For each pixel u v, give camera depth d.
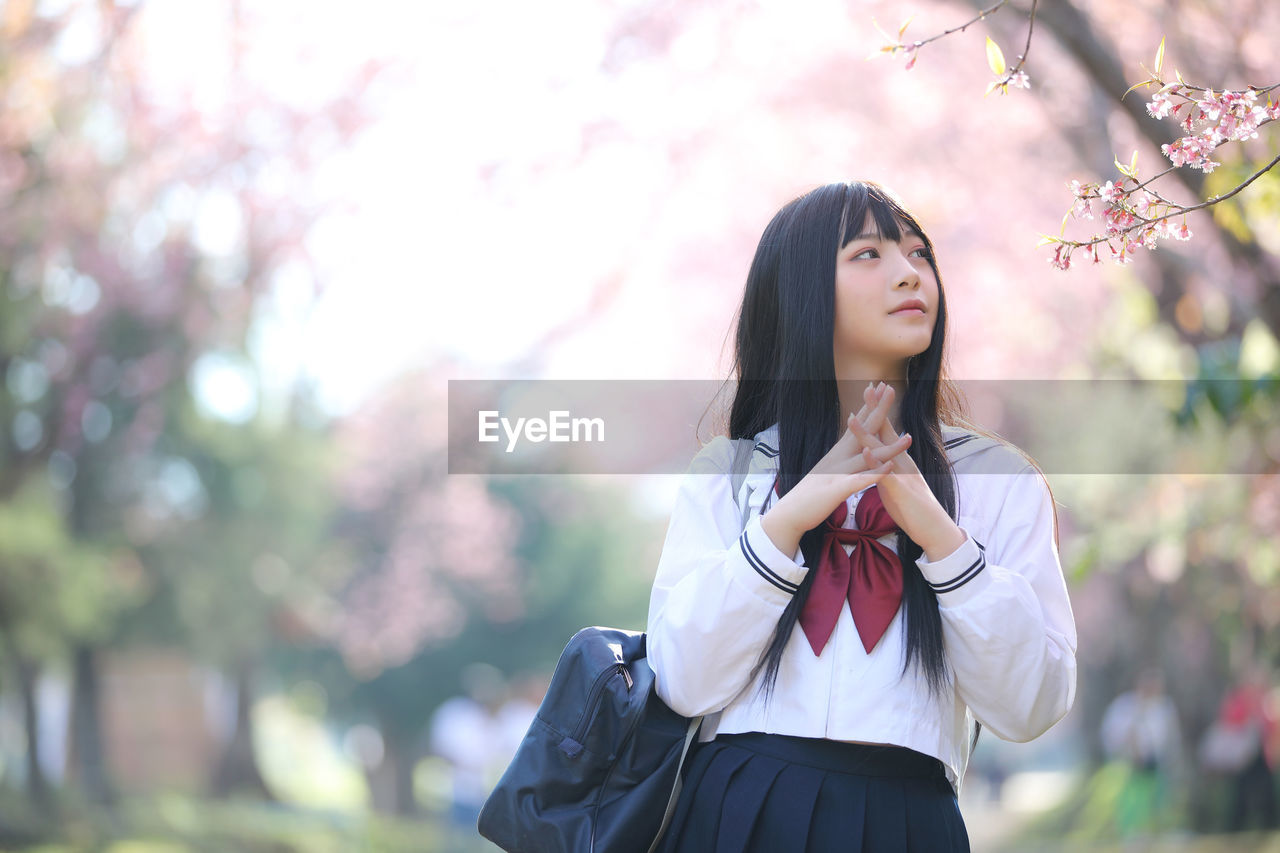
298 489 20.42
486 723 15.24
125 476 18.03
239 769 23.69
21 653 15.73
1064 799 18.64
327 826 16.28
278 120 10.87
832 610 1.87
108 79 10.00
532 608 27.16
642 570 29.22
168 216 12.40
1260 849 10.31
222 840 14.15
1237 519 7.35
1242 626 10.15
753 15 10.25
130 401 16.27
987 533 1.97
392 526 24.00
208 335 14.88
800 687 1.86
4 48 9.25
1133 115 4.25
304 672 26.14
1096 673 21.91
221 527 19.48
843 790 1.84
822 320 1.95
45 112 10.21
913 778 1.88
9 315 13.80
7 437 15.19
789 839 1.82
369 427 23.33
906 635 1.85
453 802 14.17
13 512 14.93
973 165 11.18
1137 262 8.00
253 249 11.84
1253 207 3.56
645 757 1.95
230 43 10.25
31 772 15.94
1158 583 12.50
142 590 18.70
